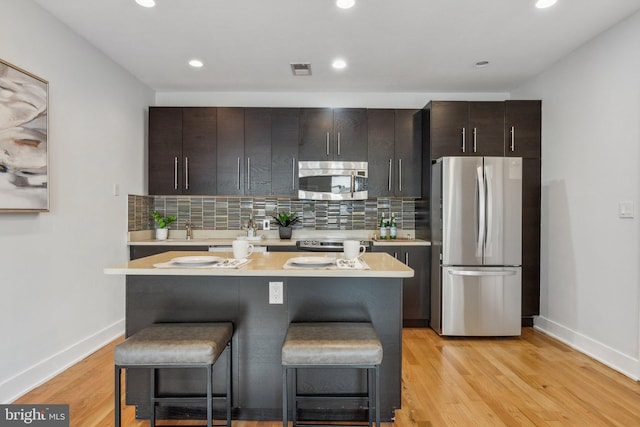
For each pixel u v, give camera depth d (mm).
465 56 3168
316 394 1904
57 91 2551
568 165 3152
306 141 3910
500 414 2002
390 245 3631
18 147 2170
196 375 1931
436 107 3633
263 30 2713
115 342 3135
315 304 1916
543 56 3170
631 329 2498
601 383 2383
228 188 3924
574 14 2486
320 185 3896
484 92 4164
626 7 2396
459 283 3295
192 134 3908
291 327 1768
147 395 1925
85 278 2855
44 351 2416
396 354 1899
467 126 3617
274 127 3918
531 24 2619
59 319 2562
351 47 2992
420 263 3631
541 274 3531
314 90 4121
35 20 2346
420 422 1921
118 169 3365
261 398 1931
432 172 3580
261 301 1923
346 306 1912
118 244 3373
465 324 3297
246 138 3922
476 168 3281
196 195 3971
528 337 3326
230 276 1923
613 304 2652
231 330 1846
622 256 2574
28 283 2293
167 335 1640
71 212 2697
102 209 3105
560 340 3219
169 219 4090
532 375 2500
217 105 4203
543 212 3506
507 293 3295
